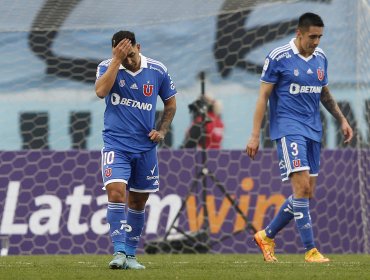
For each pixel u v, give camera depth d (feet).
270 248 89.40
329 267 76.84
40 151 112.68
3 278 64.03
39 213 111.75
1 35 141.79
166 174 112.68
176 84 144.05
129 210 77.15
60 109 138.62
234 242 111.14
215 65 145.28
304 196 84.53
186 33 148.05
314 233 113.19
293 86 84.33
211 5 124.98
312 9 140.46
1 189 111.65
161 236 111.34
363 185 114.11
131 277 64.18
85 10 121.90
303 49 84.48
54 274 67.41
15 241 110.93
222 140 138.51
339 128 132.67
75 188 112.47
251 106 141.18
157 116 129.80
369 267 77.20
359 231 113.80
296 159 83.66
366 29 117.91
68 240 111.34
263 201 113.19
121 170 72.95
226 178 113.19
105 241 111.34
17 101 139.23
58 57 142.72
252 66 145.18
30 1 118.32
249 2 125.29
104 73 72.28
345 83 132.46
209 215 111.75
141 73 74.08
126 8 123.34
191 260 90.94
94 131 137.69
